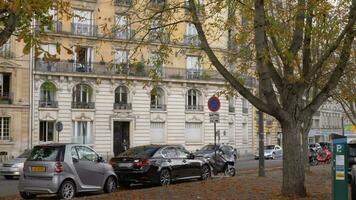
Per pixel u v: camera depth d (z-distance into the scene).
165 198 14.58
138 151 20.30
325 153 42.47
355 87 24.97
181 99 58.75
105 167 17.88
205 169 22.78
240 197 14.70
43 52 9.73
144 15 15.06
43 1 9.54
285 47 14.46
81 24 51.34
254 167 35.81
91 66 52.44
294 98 14.48
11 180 26.73
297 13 13.99
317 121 91.62
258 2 13.19
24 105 49.41
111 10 52.72
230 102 63.38
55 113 51.03
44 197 17.06
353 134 50.91
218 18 18.66
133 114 55.25
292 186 14.70
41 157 16.23
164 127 57.69
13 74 48.91
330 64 19.27
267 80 13.99
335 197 12.56
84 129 52.81
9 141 48.56
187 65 59.09
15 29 10.03
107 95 53.69
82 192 17.20
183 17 16.81
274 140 70.81
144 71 51.12
